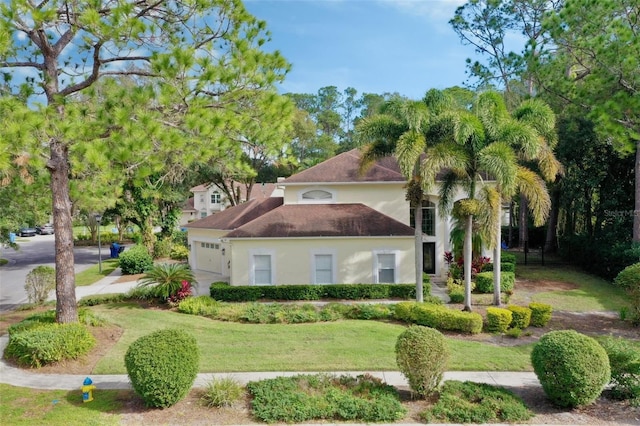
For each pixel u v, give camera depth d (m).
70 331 11.69
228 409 8.65
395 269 20.34
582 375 8.51
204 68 10.12
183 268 18.81
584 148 25.72
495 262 17.27
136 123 9.56
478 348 12.62
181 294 17.59
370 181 22.88
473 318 14.12
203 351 12.20
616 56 16.23
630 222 24.58
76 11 10.52
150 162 10.11
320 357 11.62
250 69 10.66
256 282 20.47
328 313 15.88
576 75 24.09
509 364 11.31
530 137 15.30
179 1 11.38
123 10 9.49
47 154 9.97
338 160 24.53
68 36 11.83
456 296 18.56
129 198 31.36
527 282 22.72
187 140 10.14
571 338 9.03
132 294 18.59
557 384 8.70
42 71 11.72
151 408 8.62
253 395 9.20
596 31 18.06
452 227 23.94
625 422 8.31
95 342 12.44
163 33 11.68
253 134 11.52
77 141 9.71
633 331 14.84
